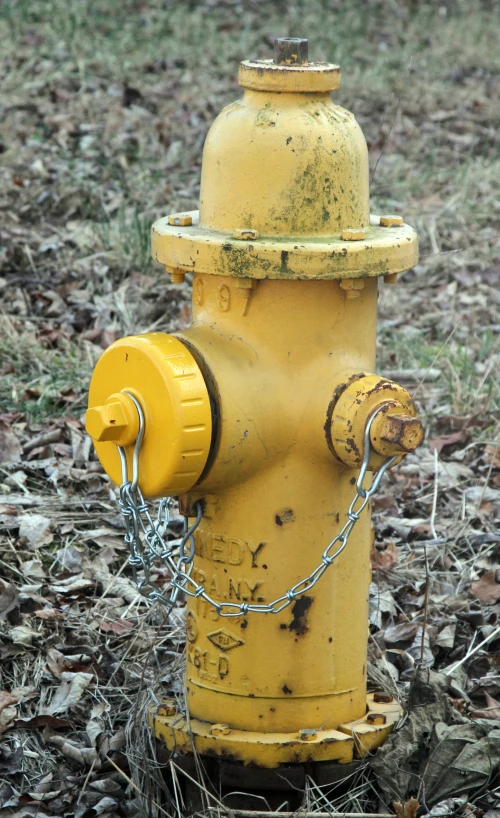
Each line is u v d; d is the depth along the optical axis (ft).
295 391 8.47
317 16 41.29
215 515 8.82
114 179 25.13
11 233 21.72
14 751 9.93
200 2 42.06
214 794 9.11
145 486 8.44
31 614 11.64
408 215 24.21
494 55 38.58
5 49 33.19
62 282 20.39
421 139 29.55
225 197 8.40
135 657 11.01
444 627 11.88
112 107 29.12
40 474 14.71
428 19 42.75
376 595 12.49
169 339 8.40
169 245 8.45
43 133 27.48
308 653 8.90
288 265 8.01
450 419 16.33
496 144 29.09
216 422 8.25
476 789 9.20
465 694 10.59
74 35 34.73
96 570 12.73
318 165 8.20
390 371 17.79
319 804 9.07
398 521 14.06
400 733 9.26
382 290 21.11
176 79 32.60
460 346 17.74
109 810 9.32
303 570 8.76
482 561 13.15
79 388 16.75
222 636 8.95
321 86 8.29
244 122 8.30
